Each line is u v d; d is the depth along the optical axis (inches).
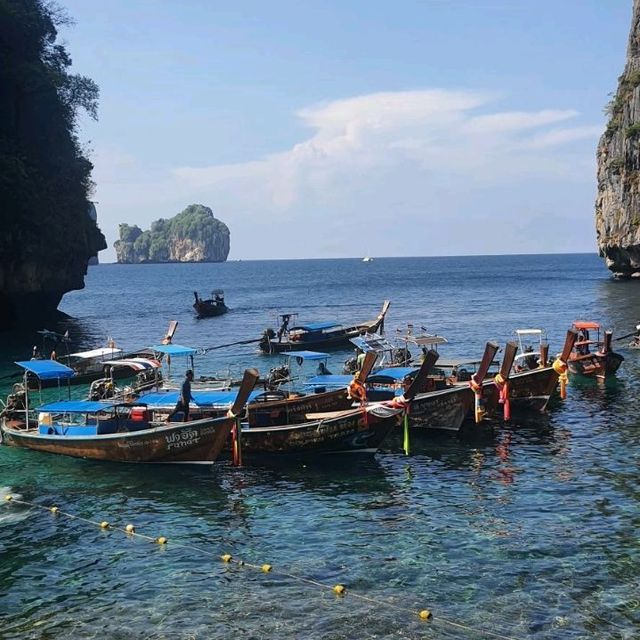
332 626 546.6
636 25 5147.6
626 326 2490.2
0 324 2915.8
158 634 541.6
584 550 660.1
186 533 732.0
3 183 2669.8
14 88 2928.2
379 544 687.7
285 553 675.4
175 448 933.2
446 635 530.6
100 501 831.1
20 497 846.5
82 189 3410.4
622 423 1139.3
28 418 1129.4
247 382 903.1
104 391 1325.0
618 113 4995.1
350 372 1510.8
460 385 1173.7
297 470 931.3
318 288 5659.5
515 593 586.2
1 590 616.4
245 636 536.1
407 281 6476.4
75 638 538.3
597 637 522.0
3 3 2785.4
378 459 975.6
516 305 3543.3
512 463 940.6
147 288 6245.1
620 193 4653.1
